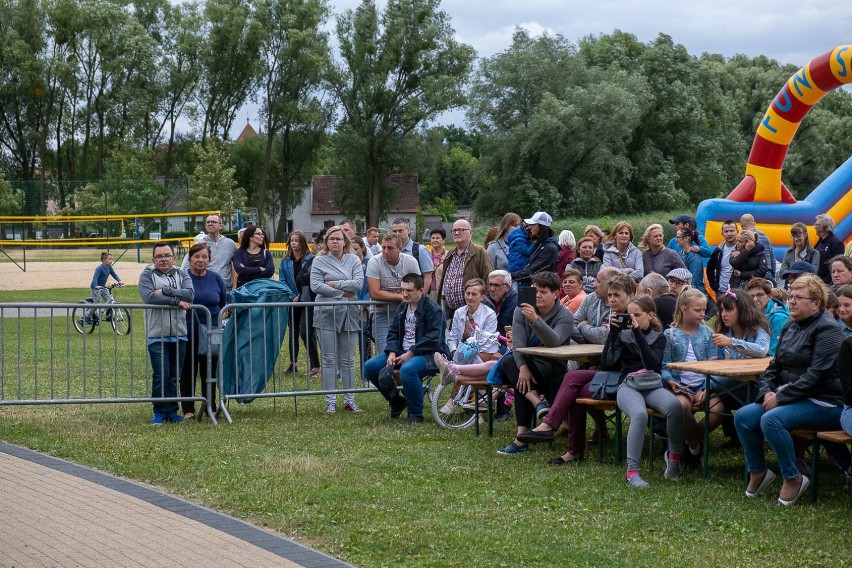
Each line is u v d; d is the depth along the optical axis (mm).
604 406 7328
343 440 8375
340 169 65625
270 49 63812
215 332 9344
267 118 64875
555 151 52812
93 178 68125
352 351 9938
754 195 19359
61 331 18141
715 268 13961
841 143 72125
